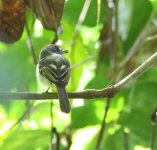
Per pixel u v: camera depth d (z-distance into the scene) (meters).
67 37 13.26
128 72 12.23
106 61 12.56
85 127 11.73
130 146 11.90
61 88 8.88
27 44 12.22
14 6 10.14
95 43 13.54
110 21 11.84
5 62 12.04
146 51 12.41
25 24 10.86
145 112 11.61
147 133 11.52
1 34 10.30
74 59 13.14
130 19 12.73
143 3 12.66
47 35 13.64
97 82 11.58
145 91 11.95
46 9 10.04
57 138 9.91
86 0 12.03
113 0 11.84
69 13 12.70
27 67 12.05
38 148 11.80
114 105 11.75
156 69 12.00
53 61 9.45
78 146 13.73
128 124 11.58
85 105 11.49
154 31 12.79
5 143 11.35
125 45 12.77
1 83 11.92
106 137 11.77
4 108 12.57
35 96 8.74
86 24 12.80
